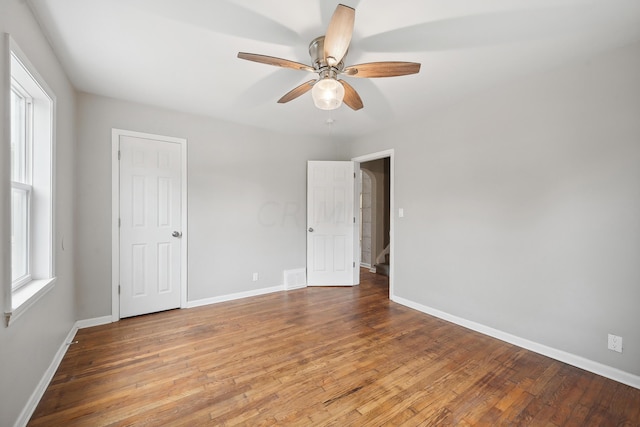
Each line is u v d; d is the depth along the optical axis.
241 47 2.08
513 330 2.60
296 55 2.19
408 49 2.09
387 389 1.92
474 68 2.36
